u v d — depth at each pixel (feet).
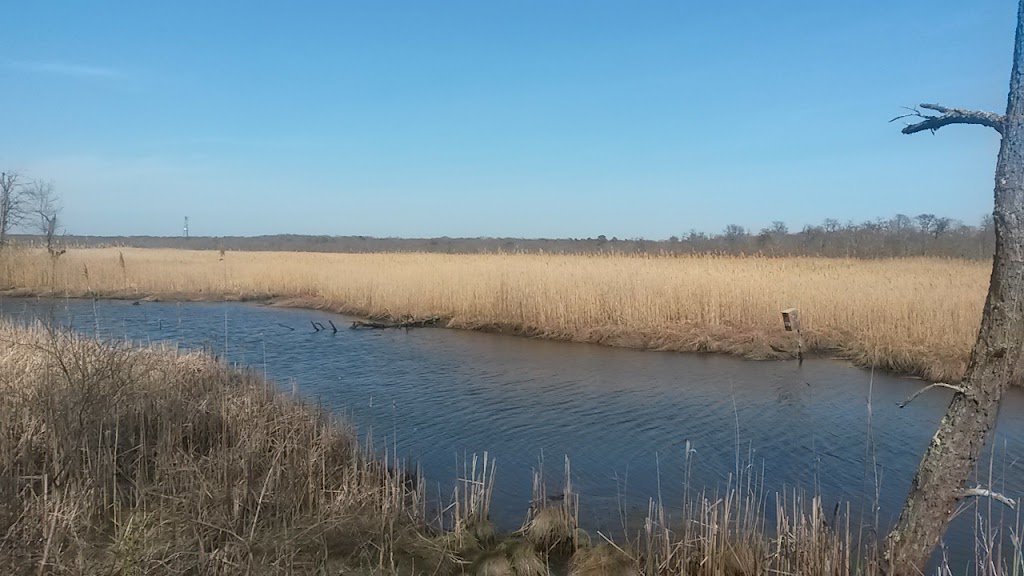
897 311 55.36
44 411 23.63
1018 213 12.20
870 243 155.94
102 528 19.12
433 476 26.50
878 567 14.99
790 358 53.16
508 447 30.37
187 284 113.50
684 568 17.79
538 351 57.82
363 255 167.32
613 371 48.70
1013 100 12.30
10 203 121.08
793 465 27.63
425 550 19.34
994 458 27.76
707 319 61.93
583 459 28.60
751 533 19.72
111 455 21.62
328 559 18.19
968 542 20.04
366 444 28.43
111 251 199.00
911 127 13.88
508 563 18.49
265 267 122.93
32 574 15.72
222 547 17.88
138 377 28.68
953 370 43.60
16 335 39.86
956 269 88.63
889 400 39.09
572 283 71.20
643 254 113.91
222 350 57.52
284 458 24.08
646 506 23.40
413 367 50.47
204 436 26.32
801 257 119.55
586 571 17.97
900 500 23.62
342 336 67.36
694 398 39.83
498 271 81.46
